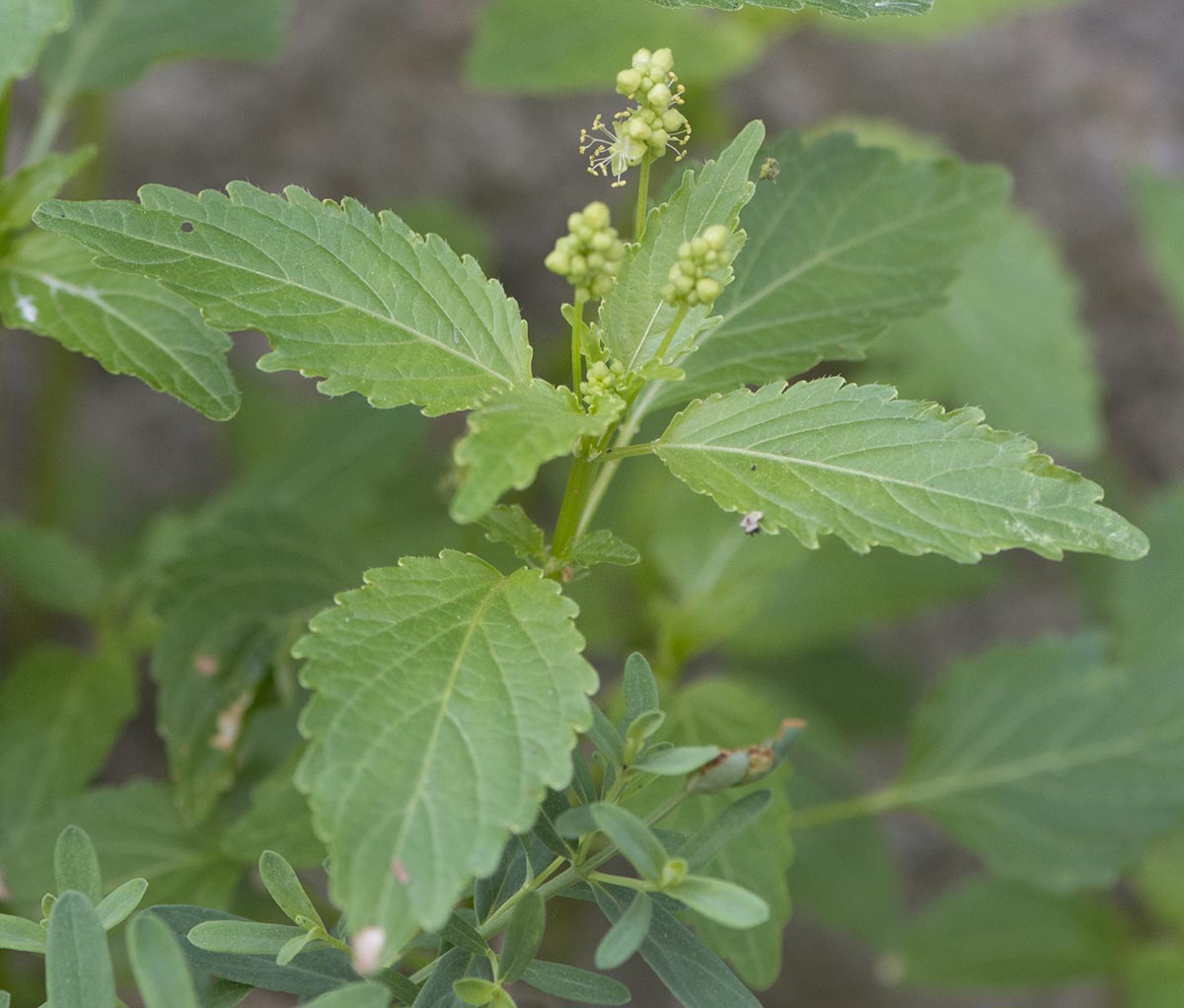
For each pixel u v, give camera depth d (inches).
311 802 14.8
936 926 25.0
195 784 18.8
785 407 16.0
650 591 22.8
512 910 15.5
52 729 20.3
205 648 19.0
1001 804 20.5
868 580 24.5
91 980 15.0
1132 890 29.1
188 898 18.8
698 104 25.2
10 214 17.7
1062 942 25.1
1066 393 26.0
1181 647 25.8
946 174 19.1
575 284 15.7
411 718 15.0
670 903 15.5
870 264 18.9
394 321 16.1
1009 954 25.0
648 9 24.2
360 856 14.7
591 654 23.3
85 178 26.2
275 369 15.8
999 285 26.6
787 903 18.0
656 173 25.4
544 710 15.1
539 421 15.5
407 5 31.0
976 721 20.7
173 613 19.1
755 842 18.1
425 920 14.6
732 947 17.9
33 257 17.5
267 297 16.0
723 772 15.4
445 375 16.1
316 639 15.2
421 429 23.6
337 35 31.1
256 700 19.1
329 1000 14.6
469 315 16.2
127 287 17.3
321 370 15.9
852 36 25.4
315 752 14.9
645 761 15.4
